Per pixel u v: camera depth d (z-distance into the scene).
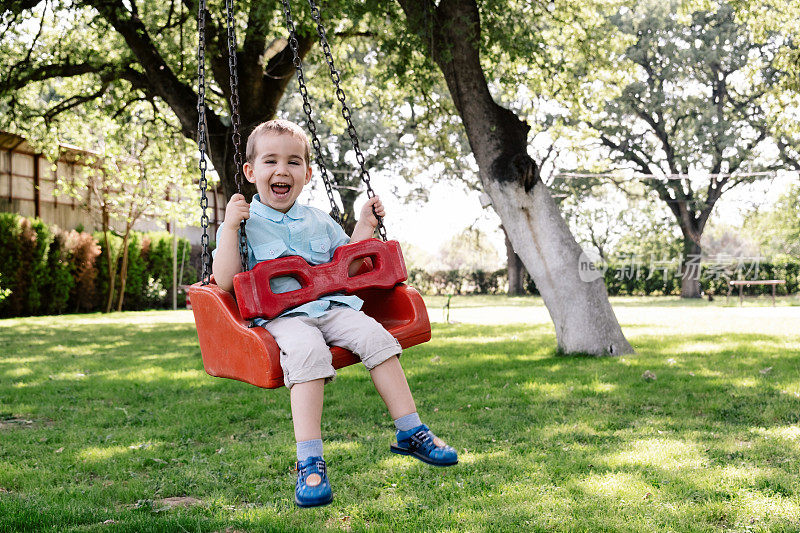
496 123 9.47
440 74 12.09
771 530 3.22
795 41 13.38
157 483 4.07
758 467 4.16
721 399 6.18
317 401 2.31
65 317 19.72
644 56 29.36
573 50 12.97
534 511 3.49
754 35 13.16
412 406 2.48
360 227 2.99
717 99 30.56
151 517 3.49
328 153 27.88
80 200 21.66
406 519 3.43
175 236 25.45
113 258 23.06
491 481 4.00
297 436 2.29
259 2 9.16
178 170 18.91
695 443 4.74
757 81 16.66
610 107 29.27
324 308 2.56
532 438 4.97
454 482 4.00
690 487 3.82
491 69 11.48
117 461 4.54
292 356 2.31
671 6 28.58
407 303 2.72
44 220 22.58
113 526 3.35
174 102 11.79
